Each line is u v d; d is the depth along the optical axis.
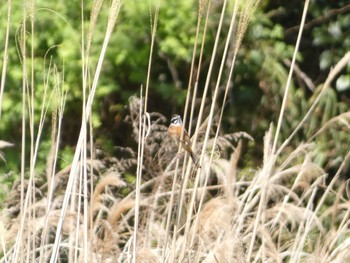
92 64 14.55
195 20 14.80
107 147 15.01
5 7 14.59
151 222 9.93
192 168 8.07
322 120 14.72
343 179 13.69
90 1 14.46
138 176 7.62
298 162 13.55
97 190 9.88
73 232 9.21
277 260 9.13
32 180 7.80
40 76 14.45
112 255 9.48
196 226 7.74
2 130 14.80
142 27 14.85
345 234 10.55
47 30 14.55
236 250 8.74
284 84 14.98
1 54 14.57
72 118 15.03
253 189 9.18
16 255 7.70
